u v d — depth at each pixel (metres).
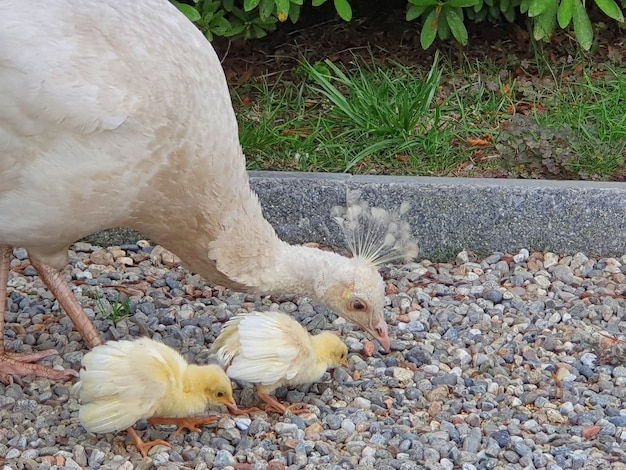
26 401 1.40
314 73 1.93
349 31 2.22
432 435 1.35
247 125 1.94
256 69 2.13
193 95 1.36
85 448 1.32
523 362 1.50
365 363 1.49
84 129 1.31
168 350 1.34
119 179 1.34
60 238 1.38
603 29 2.19
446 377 1.46
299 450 1.32
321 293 1.45
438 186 1.73
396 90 1.96
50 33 1.31
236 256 1.43
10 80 1.30
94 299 1.63
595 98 1.98
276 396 1.43
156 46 1.35
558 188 1.73
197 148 1.36
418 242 1.75
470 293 1.65
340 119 1.95
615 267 1.72
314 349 1.42
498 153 1.89
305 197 1.75
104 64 1.32
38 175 1.33
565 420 1.39
